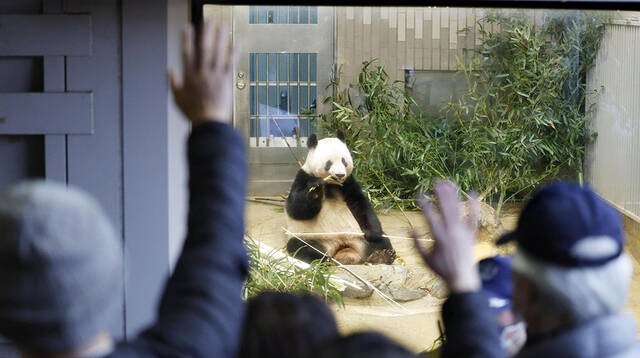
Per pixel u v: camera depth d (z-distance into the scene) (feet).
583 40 26.23
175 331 4.17
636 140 22.79
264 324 4.74
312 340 4.68
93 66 10.01
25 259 3.44
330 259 20.27
